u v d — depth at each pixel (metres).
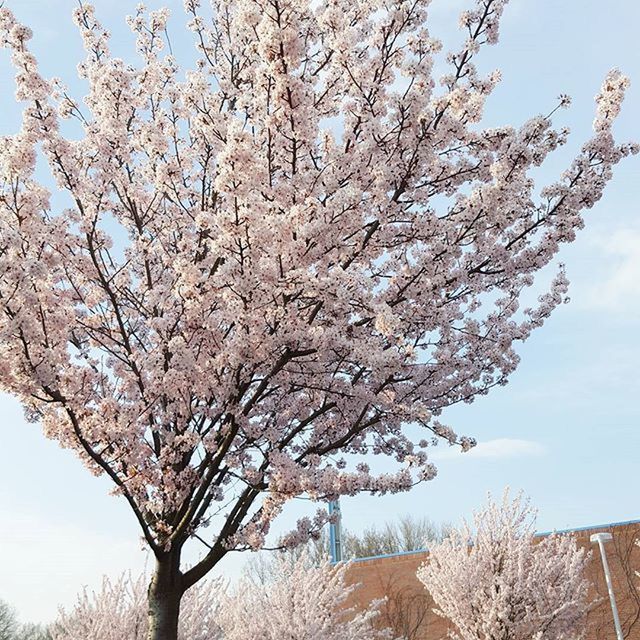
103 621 12.02
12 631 36.38
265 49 5.41
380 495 6.02
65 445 6.29
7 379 5.54
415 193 6.21
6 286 5.13
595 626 14.69
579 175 6.26
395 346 6.26
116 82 6.57
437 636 16.72
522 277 7.93
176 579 6.21
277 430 6.61
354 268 6.11
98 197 6.42
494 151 6.30
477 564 12.56
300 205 5.36
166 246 7.18
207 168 7.10
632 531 15.13
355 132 6.13
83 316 7.06
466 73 5.99
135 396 6.76
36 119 5.67
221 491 6.80
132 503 5.95
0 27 5.73
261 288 5.57
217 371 6.15
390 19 5.89
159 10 7.76
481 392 7.70
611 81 6.04
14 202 5.61
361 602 17.95
